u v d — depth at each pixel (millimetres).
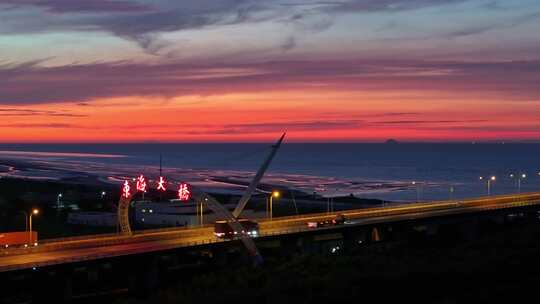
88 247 107312
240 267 104688
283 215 197625
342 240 135500
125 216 124938
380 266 84250
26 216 173625
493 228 164500
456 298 53062
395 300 55562
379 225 140625
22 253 101375
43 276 91875
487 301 51125
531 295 51438
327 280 71750
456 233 155500
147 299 82188
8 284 90375
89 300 91125
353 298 57844
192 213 173500
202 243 109750
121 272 102875
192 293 79625
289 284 72625
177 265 110125
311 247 129375
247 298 65812
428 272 68750
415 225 151000
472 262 76125
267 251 121188
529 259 72750
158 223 166875
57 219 183000
